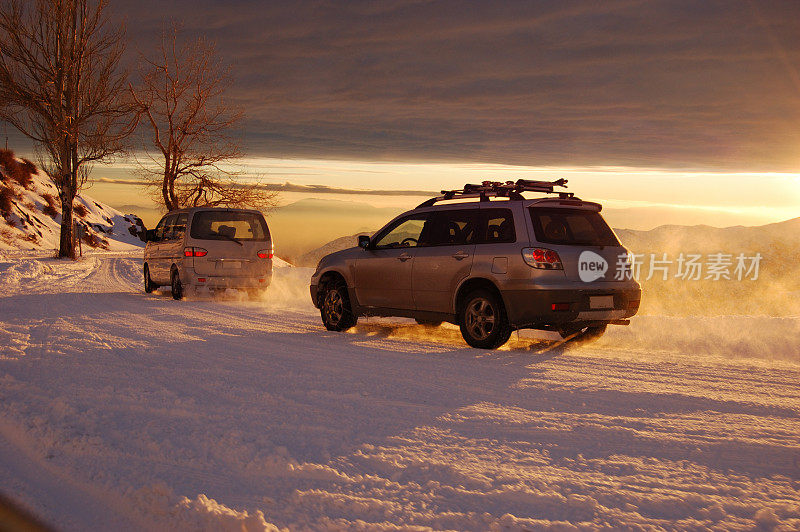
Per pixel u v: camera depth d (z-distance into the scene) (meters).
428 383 6.52
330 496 3.63
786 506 3.52
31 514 3.61
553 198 8.59
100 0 33.16
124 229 71.75
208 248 15.51
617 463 4.20
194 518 3.40
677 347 8.84
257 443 4.52
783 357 8.11
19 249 43.84
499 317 8.48
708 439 4.71
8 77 32.19
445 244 9.20
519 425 5.05
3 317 11.46
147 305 14.26
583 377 6.86
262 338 9.59
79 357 7.65
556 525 3.27
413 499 3.62
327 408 5.50
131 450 4.45
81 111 34.06
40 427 4.92
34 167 64.19
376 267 9.89
